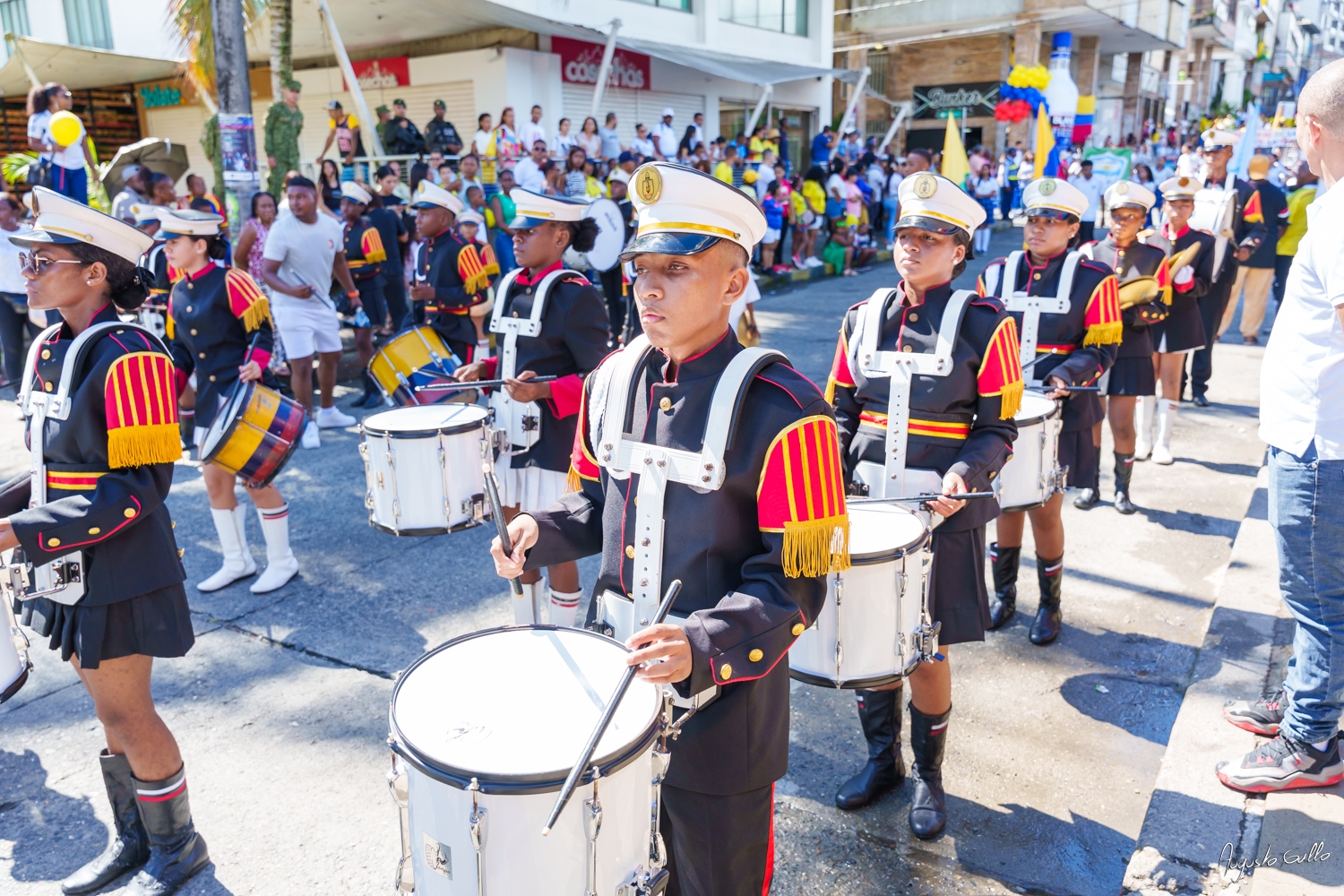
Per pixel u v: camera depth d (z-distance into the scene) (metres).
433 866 1.61
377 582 4.74
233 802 3.09
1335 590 2.69
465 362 6.28
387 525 3.87
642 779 1.67
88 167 10.16
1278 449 2.71
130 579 2.50
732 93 19.86
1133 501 5.71
